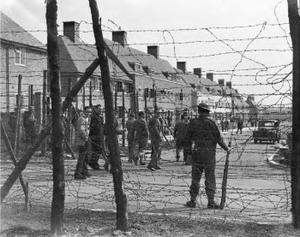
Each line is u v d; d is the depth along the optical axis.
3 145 13.62
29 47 36.62
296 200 6.18
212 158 8.29
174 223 6.60
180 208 8.09
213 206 8.14
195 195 8.31
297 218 6.20
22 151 13.96
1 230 6.04
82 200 8.64
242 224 6.55
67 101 6.37
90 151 11.88
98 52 6.21
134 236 5.91
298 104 6.08
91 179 11.55
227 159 8.08
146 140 16.09
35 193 8.91
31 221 6.59
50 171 11.50
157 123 14.95
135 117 16.91
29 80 36.69
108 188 10.08
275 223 6.65
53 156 5.95
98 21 6.18
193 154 8.35
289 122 6.80
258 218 7.12
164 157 19.14
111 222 6.58
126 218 6.15
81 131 11.65
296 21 6.07
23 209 7.28
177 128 16.30
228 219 6.96
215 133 8.31
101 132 12.45
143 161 16.78
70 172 12.92
